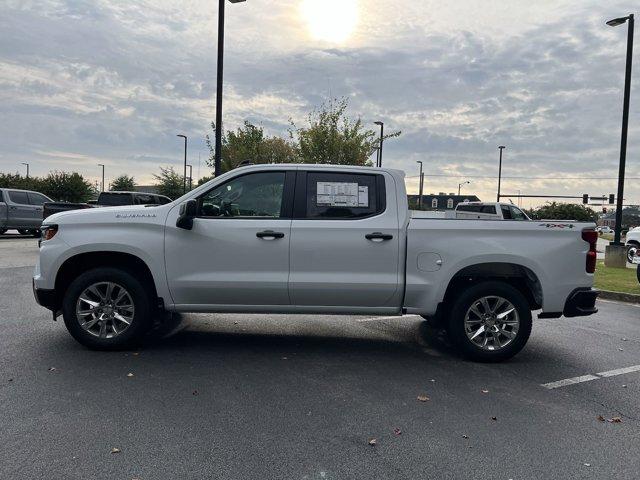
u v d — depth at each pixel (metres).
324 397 4.41
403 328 7.02
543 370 5.31
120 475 3.08
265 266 5.39
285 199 5.48
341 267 5.39
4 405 4.05
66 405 4.07
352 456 3.38
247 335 6.45
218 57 14.07
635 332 7.14
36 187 42.56
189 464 3.23
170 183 43.25
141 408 4.06
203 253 5.38
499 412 4.18
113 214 5.47
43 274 5.41
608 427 3.94
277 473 3.15
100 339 5.46
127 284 5.41
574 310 5.45
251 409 4.11
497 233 5.41
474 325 5.55
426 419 4.00
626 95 16.11
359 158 20.98
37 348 5.56
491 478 3.16
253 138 27.66
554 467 3.31
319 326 7.05
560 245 5.41
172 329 6.66
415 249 5.40
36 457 3.26
